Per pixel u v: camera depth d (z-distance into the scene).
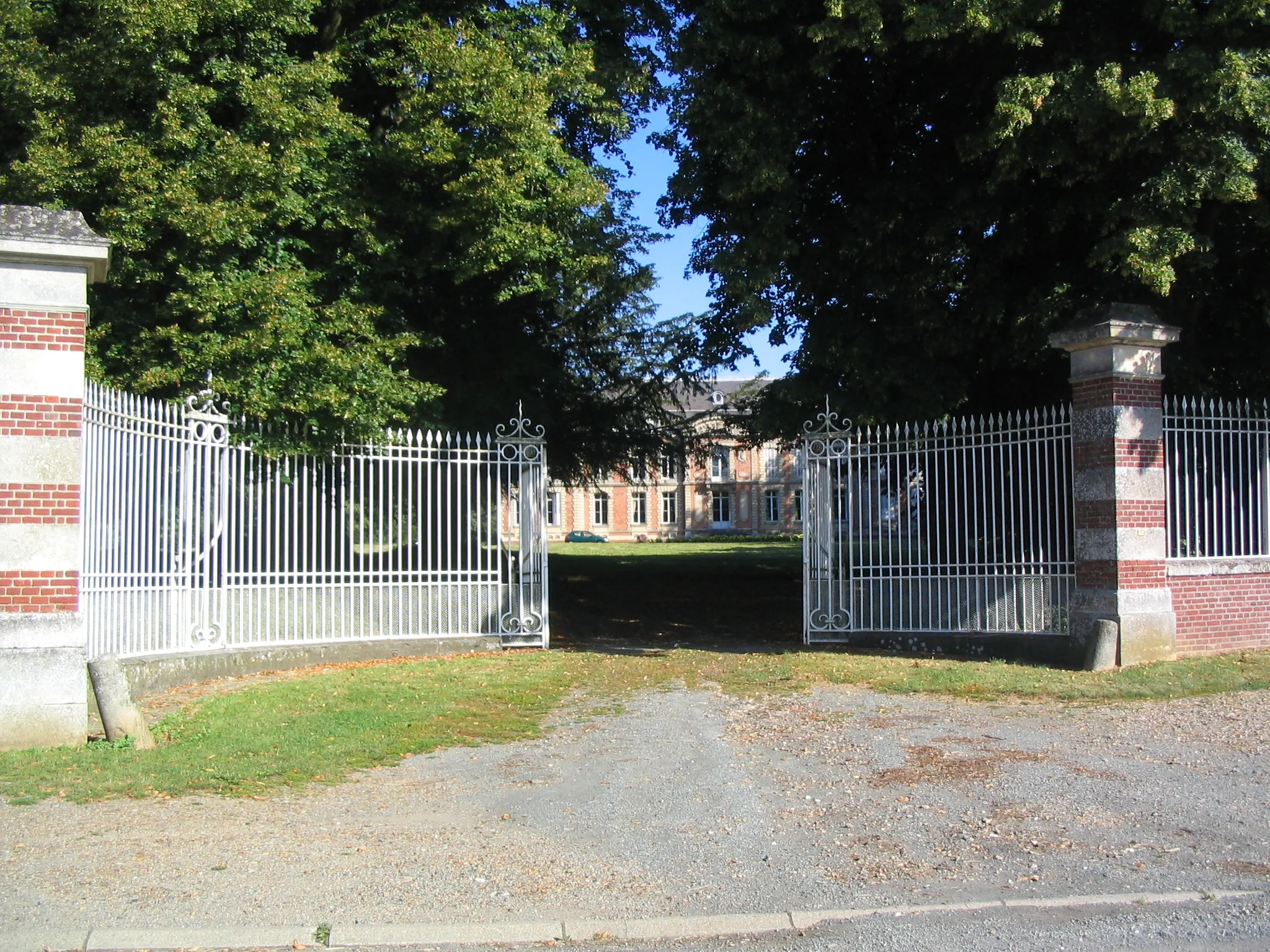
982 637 12.02
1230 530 11.55
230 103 12.95
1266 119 10.53
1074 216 12.90
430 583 13.22
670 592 21.86
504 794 6.83
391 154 13.35
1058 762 7.31
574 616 18.06
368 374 12.63
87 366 11.77
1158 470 10.95
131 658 10.08
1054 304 12.67
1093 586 10.96
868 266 13.65
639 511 64.19
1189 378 12.45
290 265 12.95
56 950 4.46
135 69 12.02
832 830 5.98
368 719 9.02
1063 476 11.48
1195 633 11.12
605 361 20.55
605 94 14.80
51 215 8.09
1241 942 4.51
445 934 4.60
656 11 15.24
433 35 13.00
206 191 12.20
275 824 6.14
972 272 13.46
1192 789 6.59
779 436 15.07
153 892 5.04
